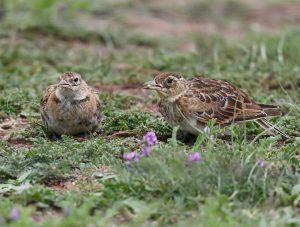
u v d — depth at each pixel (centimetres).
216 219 940
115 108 1558
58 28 2348
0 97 1599
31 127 1445
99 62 2009
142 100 1652
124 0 2842
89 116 1403
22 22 2333
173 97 1353
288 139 1354
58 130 1411
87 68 1925
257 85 1769
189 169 1059
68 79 1379
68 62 2061
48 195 1062
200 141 1198
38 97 1603
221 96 1375
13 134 1398
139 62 2023
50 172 1147
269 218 977
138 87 1808
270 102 1622
